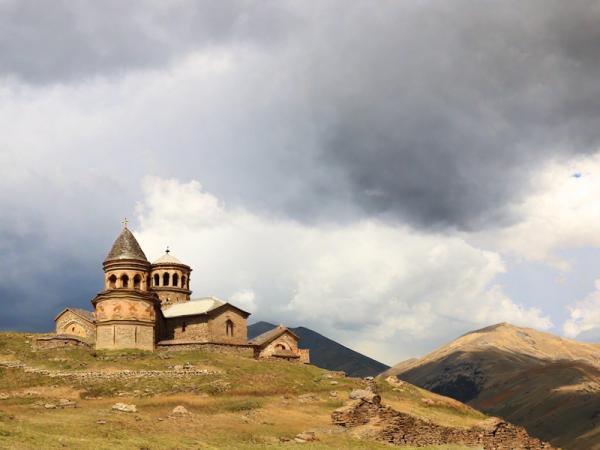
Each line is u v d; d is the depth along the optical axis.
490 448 68.25
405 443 62.78
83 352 89.75
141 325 94.44
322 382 89.88
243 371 87.50
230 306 106.81
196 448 48.28
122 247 97.94
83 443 43.91
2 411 58.75
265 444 53.41
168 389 76.81
